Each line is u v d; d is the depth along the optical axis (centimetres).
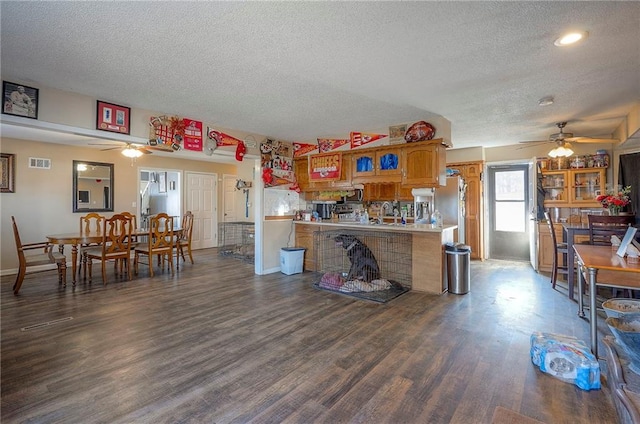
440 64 264
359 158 500
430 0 179
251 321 327
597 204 525
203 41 227
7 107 289
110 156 661
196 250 801
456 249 422
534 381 217
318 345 272
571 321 322
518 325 313
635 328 208
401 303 382
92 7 186
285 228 572
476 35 218
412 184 444
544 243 551
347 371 231
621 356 198
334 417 182
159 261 605
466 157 659
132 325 317
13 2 179
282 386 213
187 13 193
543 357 229
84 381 219
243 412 187
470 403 194
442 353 257
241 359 249
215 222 858
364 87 317
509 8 187
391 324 317
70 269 577
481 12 191
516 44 230
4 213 538
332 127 480
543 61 258
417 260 439
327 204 608
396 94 336
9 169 542
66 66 267
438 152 423
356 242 464
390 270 466
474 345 271
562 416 182
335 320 329
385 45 233
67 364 242
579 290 337
